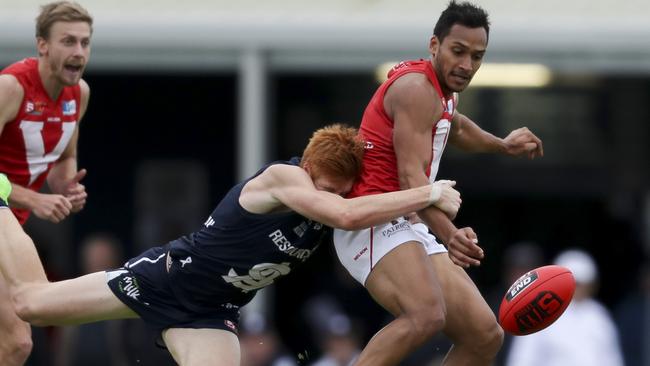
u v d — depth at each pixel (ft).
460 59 71.61
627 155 184.34
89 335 122.11
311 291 183.52
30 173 85.51
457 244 70.33
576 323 125.70
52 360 125.80
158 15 143.74
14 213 86.12
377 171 73.77
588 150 184.55
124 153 184.03
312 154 73.41
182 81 184.03
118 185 183.62
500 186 188.55
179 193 184.55
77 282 78.79
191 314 77.82
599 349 125.49
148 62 144.87
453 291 75.56
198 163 184.85
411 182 71.56
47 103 83.76
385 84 73.77
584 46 144.97
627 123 182.91
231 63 145.18
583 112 182.60
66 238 179.52
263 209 74.08
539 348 125.08
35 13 142.20
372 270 73.82
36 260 79.97
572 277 74.43
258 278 76.69
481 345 75.41
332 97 183.62
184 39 143.43
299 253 75.36
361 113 183.52
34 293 78.74
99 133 183.73
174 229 182.19
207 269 76.33
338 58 145.38
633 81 181.78
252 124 144.36
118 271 78.79
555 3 147.95
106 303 78.23
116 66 146.92
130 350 121.49
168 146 184.65
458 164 188.44
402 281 72.79
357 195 74.13
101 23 142.41
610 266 189.16
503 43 145.18
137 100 183.83
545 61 146.41
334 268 179.93
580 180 185.98
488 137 82.28
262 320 129.49
